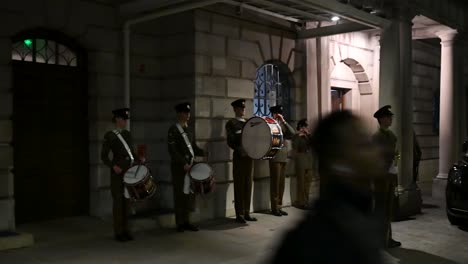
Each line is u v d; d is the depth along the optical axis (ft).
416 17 30.66
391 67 27.71
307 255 5.22
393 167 19.75
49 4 21.50
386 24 27.09
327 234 5.29
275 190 27.02
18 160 21.61
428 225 25.36
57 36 22.62
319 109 31.86
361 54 35.88
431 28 33.76
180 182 22.88
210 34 25.44
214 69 25.68
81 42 22.97
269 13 26.25
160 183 26.17
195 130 24.72
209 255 19.06
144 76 25.58
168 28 25.86
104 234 21.53
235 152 25.16
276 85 30.22
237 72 26.94
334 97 36.52
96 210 23.77
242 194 25.17
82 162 23.82
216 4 25.57
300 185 28.81
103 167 23.82
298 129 29.30
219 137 26.00
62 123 23.04
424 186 41.24
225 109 26.32
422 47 42.04
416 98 41.37
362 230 5.42
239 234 22.63
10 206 19.77
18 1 20.42
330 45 32.96
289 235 5.52
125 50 24.12
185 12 25.02
